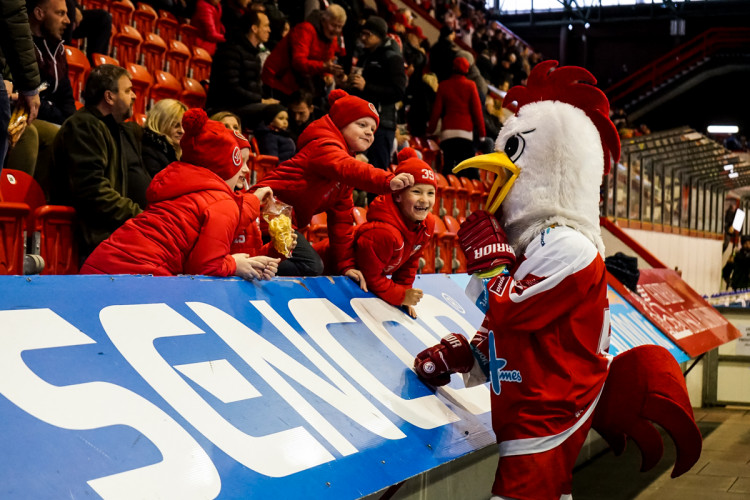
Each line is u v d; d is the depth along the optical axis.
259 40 6.54
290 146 6.69
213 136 2.71
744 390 7.32
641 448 2.66
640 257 9.69
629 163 11.16
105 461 1.54
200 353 2.02
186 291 2.19
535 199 2.51
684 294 7.55
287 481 1.83
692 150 12.51
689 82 29.22
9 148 3.38
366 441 2.23
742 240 16.98
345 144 3.35
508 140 2.60
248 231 3.07
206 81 8.27
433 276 3.85
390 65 7.38
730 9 29.42
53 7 4.67
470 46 17.00
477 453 3.29
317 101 7.92
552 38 31.98
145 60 7.89
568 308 2.41
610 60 31.52
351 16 9.72
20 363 1.60
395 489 2.45
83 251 3.78
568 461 2.42
